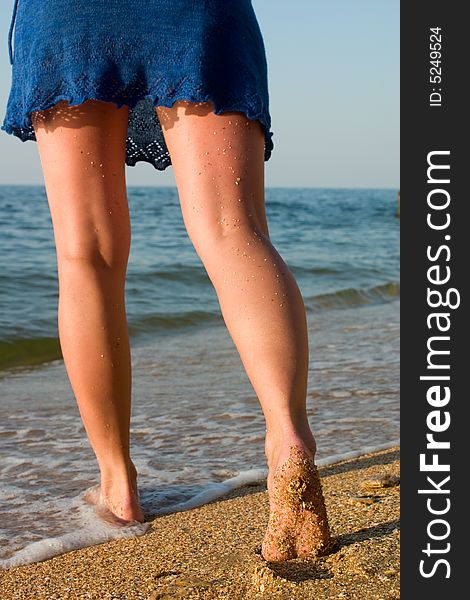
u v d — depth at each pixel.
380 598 1.27
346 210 38.75
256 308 1.41
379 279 9.98
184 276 8.70
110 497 2.07
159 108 1.58
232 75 1.52
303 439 1.39
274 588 1.33
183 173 1.54
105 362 1.86
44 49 1.58
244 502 2.19
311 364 4.44
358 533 1.60
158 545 1.82
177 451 2.83
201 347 5.33
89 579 1.64
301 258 12.30
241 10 1.57
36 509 2.23
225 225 1.49
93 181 1.76
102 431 1.98
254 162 1.54
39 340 5.40
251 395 3.77
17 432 3.13
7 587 1.65
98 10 1.54
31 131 1.81
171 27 1.52
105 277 1.81
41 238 13.27
